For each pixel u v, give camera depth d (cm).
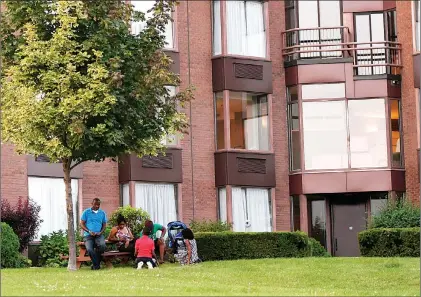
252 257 3303
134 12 2908
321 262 2953
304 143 4162
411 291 2419
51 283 2325
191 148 3991
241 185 4031
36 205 3503
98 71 2675
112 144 2712
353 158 4150
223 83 4047
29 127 2698
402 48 4212
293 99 4212
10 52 2784
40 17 2736
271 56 4219
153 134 2850
